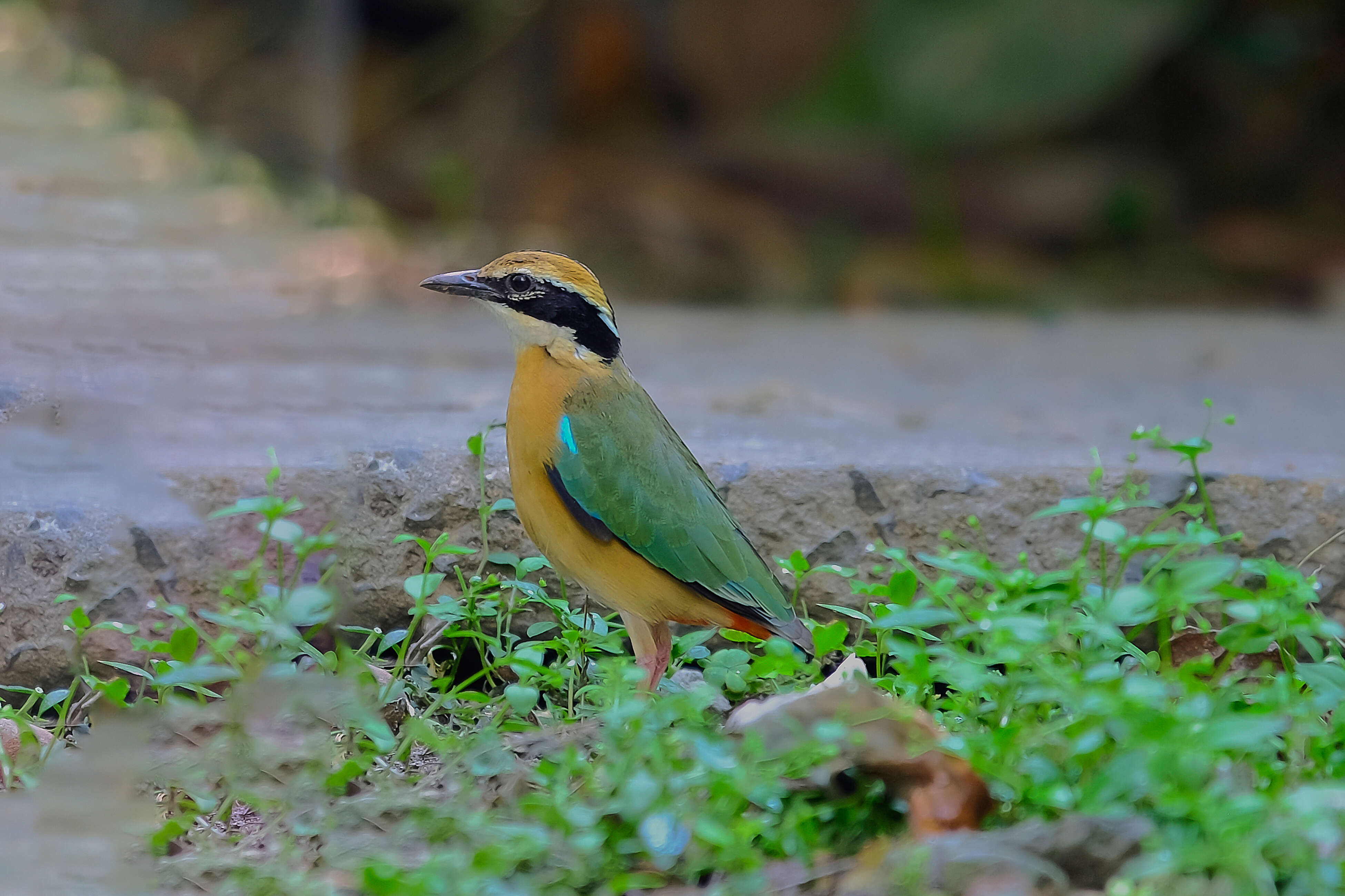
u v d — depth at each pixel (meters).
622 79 34.19
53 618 10.28
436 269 26.86
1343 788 6.66
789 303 29.61
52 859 7.44
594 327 9.88
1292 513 11.46
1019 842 6.54
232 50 32.34
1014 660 7.55
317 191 29.77
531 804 6.95
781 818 7.30
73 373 13.51
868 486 11.50
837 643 8.50
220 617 8.50
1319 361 20.67
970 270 30.64
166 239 22.91
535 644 9.03
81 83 30.38
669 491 9.66
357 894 6.95
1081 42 30.86
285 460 11.32
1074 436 13.92
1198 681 8.12
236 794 7.95
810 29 33.44
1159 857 6.23
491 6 34.22
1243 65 33.31
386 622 11.11
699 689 7.78
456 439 11.88
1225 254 31.73
